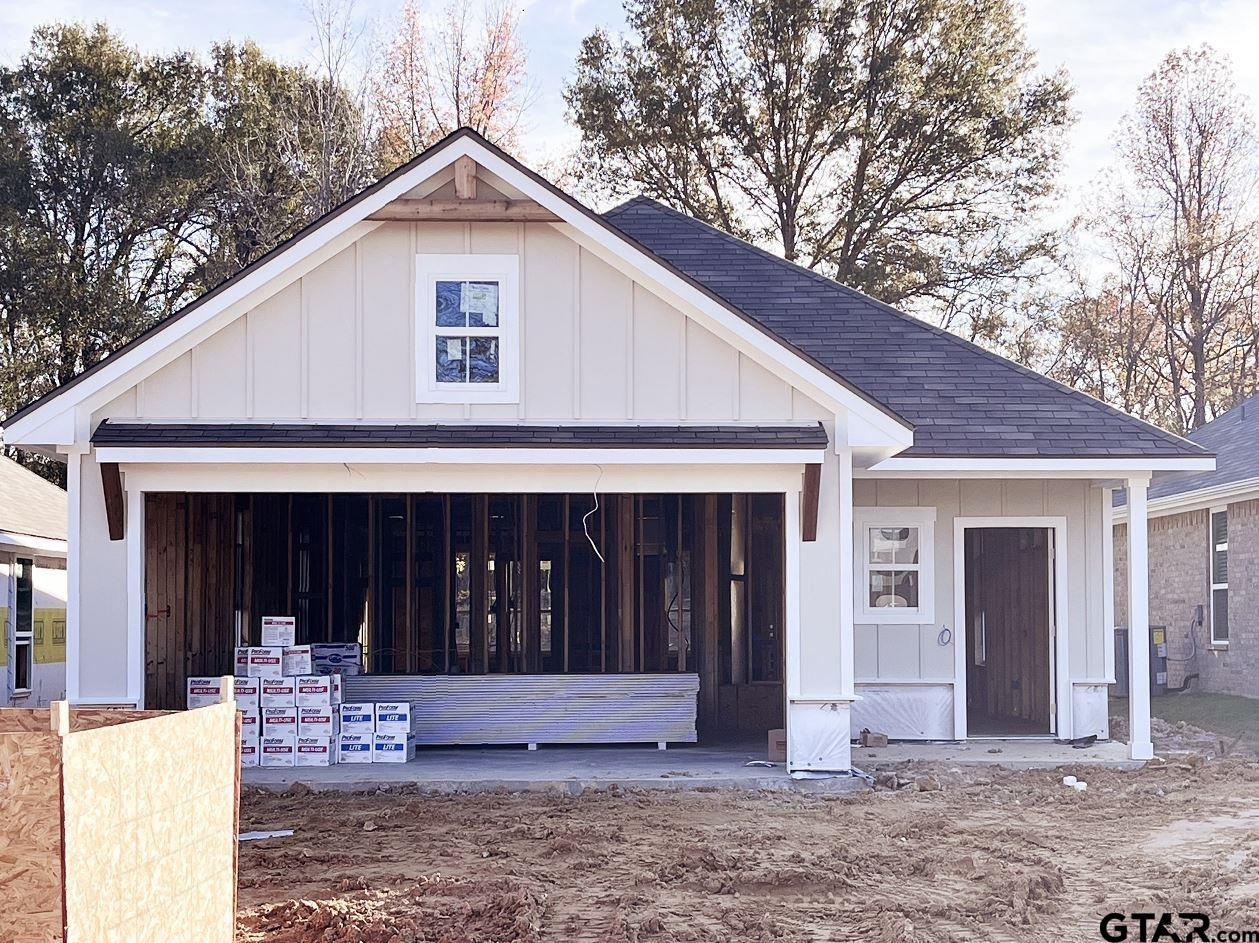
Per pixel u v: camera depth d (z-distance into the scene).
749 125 35.22
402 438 12.84
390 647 18.23
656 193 36.44
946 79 34.91
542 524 18.56
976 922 8.24
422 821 11.66
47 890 5.33
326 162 34.66
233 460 12.72
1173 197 38.97
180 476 13.11
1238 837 10.97
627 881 9.27
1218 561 23.06
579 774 13.77
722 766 14.30
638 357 13.46
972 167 35.31
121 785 5.78
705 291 13.30
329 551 17.77
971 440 15.10
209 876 6.70
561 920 8.20
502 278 13.45
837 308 17.91
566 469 13.38
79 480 13.03
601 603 17.28
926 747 16.33
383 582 18.28
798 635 13.45
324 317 13.35
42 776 5.35
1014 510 17.00
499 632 17.52
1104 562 17.02
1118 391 40.41
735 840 10.66
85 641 12.95
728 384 13.48
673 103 35.34
